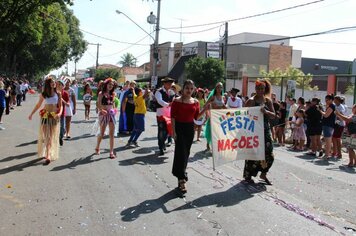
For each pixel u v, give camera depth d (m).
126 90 14.36
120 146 11.68
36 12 31.12
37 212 5.69
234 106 11.69
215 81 33.97
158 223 5.41
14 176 7.67
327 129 11.75
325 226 5.54
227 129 7.40
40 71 67.12
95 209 5.90
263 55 46.66
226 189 7.26
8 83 24.28
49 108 8.99
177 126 6.89
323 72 56.50
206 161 9.87
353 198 7.16
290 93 21.27
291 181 8.28
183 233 5.08
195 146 12.30
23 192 6.63
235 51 45.66
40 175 7.81
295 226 5.49
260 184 7.76
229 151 7.43
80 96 38.56
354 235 5.25
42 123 9.00
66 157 9.67
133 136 11.68
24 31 32.78
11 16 29.47
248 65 46.16
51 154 9.01
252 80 28.89
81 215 5.62
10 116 19.77
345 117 10.77
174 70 47.50
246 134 7.50
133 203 6.24
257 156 7.56
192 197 6.68
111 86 9.85
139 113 11.52
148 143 12.42
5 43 41.81
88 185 7.19
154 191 6.96
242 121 7.48
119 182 7.47
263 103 7.68
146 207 6.06
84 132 14.53
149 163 9.32
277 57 47.12
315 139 12.30
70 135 13.60
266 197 6.84
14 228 5.08
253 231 5.24
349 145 10.64
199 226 5.34
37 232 4.97
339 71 56.75
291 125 15.77
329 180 8.63
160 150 10.45
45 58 57.03
